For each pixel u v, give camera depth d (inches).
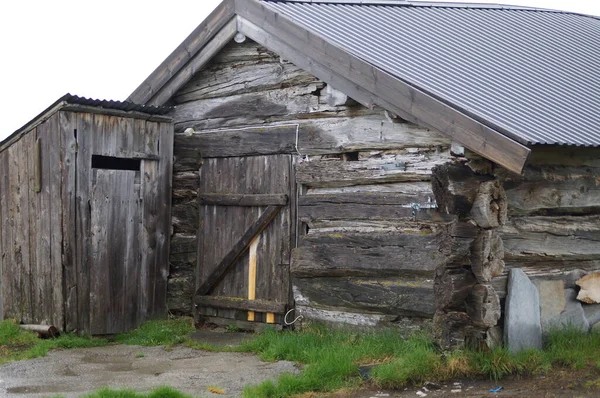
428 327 311.6
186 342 359.6
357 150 340.5
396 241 319.0
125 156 384.5
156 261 399.2
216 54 395.9
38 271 374.6
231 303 383.9
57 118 363.9
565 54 407.8
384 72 313.0
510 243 307.9
